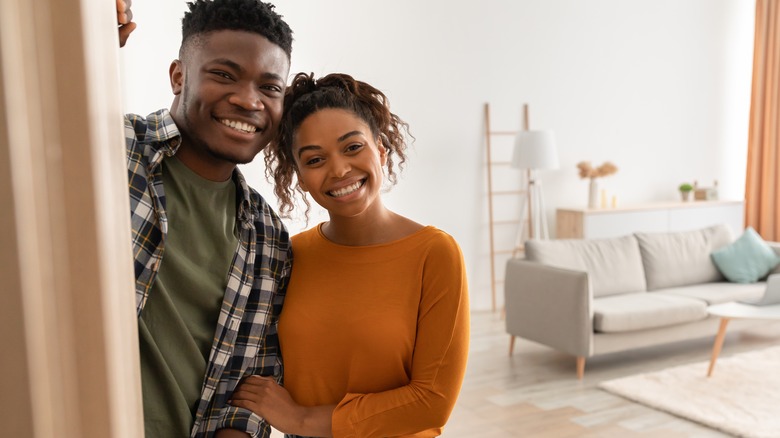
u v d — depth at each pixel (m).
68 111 0.25
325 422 1.21
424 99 6.20
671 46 7.66
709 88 8.01
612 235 6.69
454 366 1.23
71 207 0.25
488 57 6.49
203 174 1.19
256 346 1.26
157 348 1.09
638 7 7.38
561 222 6.84
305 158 1.21
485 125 6.52
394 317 1.23
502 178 6.67
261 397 1.23
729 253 5.70
